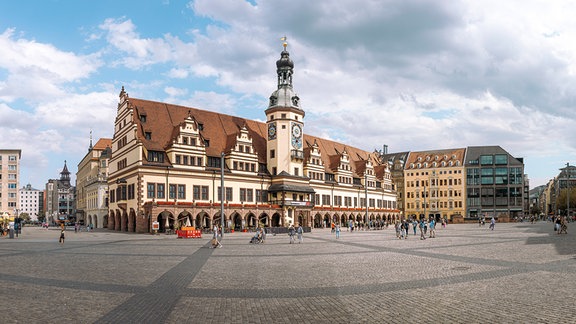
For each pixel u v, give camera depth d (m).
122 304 16.95
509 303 16.52
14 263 30.64
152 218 76.25
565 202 189.00
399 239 56.81
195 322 14.26
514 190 169.12
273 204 97.56
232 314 15.30
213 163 91.19
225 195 90.56
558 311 15.21
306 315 15.12
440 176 177.62
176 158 83.62
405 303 16.80
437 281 21.62
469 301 16.97
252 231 86.56
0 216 156.00
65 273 25.36
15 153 165.12
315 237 64.25
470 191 172.88
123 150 87.75
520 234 63.19
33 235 78.25
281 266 28.20
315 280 22.31
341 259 32.19
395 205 151.50
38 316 15.12
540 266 26.42
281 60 105.31
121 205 85.00
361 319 14.55
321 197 113.25
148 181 79.94
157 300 17.67
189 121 86.50
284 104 102.25
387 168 148.00
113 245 48.66
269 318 14.74
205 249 42.50
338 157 123.44
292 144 102.50
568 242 45.50
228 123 101.25
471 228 95.00
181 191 83.94
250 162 96.25
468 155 177.12
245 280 22.53
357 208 126.69
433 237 60.09
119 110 91.19
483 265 27.36
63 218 192.12
